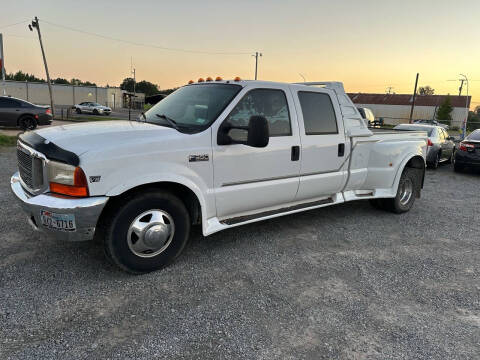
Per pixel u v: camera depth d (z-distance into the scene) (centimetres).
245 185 400
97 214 303
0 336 249
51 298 299
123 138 325
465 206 685
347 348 254
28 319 270
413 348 258
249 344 254
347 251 429
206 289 326
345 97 509
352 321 287
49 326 263
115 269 354
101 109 3872
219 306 300
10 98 1627
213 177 371
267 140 335
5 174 738
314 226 516
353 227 520
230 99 384
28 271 342
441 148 1195
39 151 314
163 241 350
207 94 408
